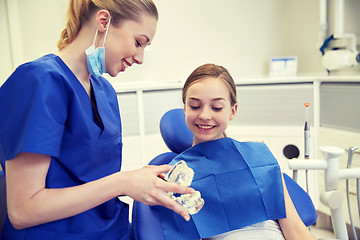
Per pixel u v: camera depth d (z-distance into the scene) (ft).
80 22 2.93
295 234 3.28
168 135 4.04
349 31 8.32
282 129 7.87
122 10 2.82
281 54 9.97
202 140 3.47
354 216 6.73
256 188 3.29
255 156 3.44
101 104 3.28
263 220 3.24
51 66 2.73
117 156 3.36
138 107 7.57
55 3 7.92
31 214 2.52
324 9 8.53
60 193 2.56
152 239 3.07
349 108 6.87
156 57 8.91
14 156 2.52
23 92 2.60
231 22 9.54
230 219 3.22
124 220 3.41
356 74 7.62
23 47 7.86
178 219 3.19
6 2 7.61
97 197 2.60
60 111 2.70
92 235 2.97
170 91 7.89
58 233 2.83
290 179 3.74
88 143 2.90
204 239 3.36
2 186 3.00
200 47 9.34
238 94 8.11
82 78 3.08
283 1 9.91
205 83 3.27
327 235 7.54
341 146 7.00
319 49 8.54
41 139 2.51
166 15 8.87
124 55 2.95
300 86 7.68
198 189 3.30
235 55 9.70
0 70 7.80
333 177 3.59
